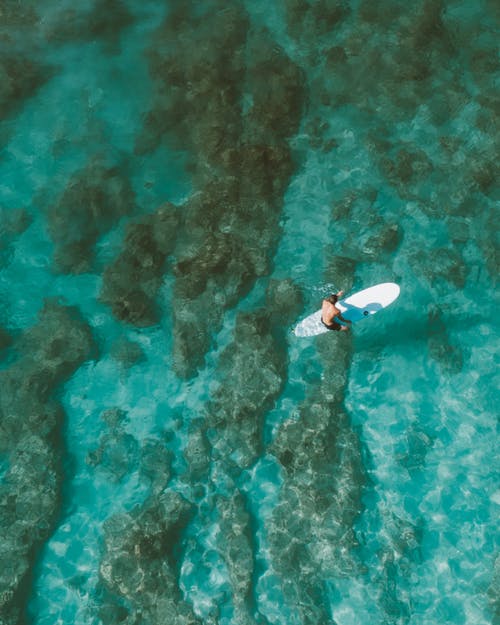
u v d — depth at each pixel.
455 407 10.67
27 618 9.16
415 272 11.70
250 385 10.69
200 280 11.40
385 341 11.14
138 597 9.23
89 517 9.88
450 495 10.03
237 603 9.23
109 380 10.97
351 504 9.84
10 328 11.23
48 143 13.26
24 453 10.09
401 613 9.20
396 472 10.19
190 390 10.87
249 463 10.21
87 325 11.29
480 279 11.64
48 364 10.86
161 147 13.07
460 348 11.09
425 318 11.32
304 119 13.35
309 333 10.96
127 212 12.30
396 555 9.57
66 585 9.38
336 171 12.75
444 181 12.53
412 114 13.34
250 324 11.05
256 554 9.59
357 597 9.30
